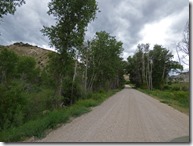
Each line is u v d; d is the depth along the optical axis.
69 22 18.64
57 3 18.17
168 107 19.81
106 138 8.30
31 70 63.00
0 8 13.23
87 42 33.94
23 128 9.73
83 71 34.22
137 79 97.56
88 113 15.25
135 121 11.97
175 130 9.73
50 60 19.31
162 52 86.38
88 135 8.77
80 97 27.33
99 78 45.00
